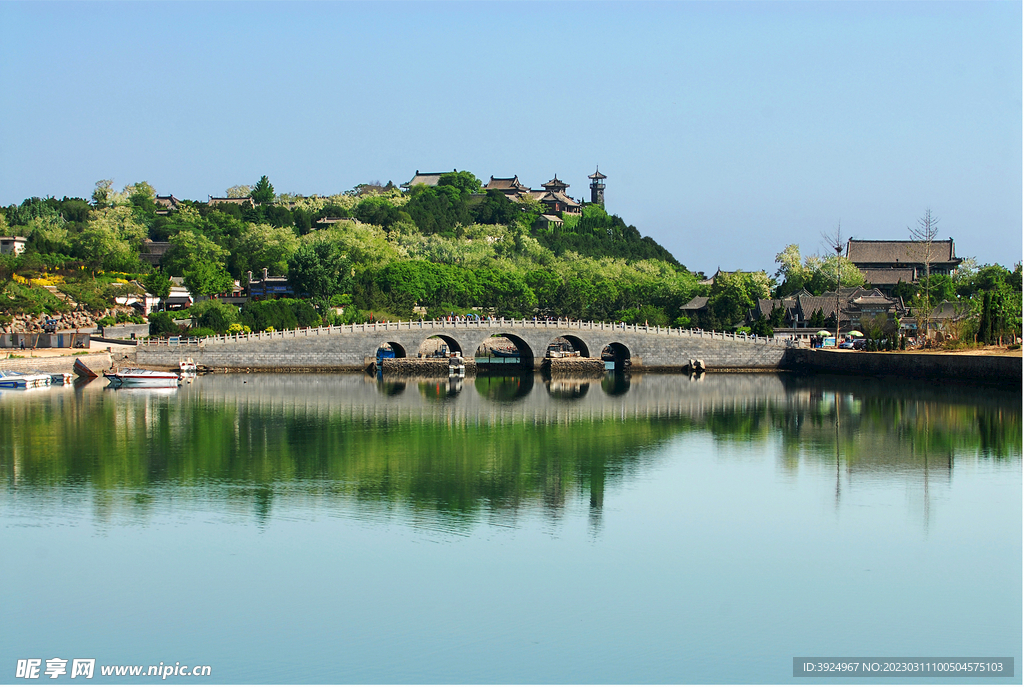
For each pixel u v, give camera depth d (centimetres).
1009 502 6862
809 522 6369
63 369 14212
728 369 18400
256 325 17712
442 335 17288
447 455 8681
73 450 8612
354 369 16712
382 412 11631
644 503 6856
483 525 6275
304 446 9031
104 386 13838
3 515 6412
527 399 13450
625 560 5591
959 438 9506
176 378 14025
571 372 17588
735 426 10581
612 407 12481
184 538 5944
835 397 13438
